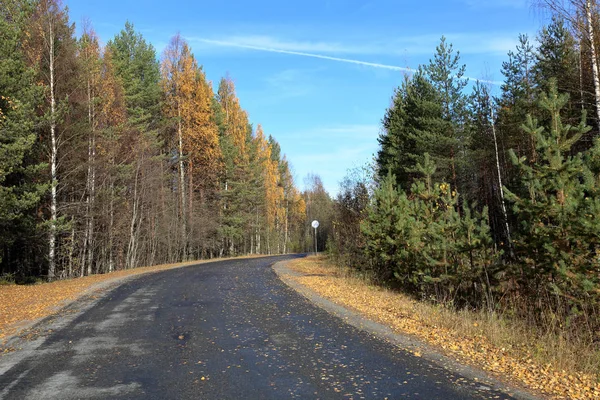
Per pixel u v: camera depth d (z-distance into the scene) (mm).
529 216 8625
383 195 16094
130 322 9859
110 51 32594
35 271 28516
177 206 41406
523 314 9539
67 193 27953
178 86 41500
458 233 11344
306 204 90312
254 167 57438
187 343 7902
